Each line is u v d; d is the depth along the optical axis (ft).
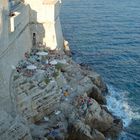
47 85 179.42
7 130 138.51
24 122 153.69
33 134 158.51
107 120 182.60
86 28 359.05
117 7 449.89
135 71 260.21
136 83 241.96
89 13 417.49
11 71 170.71
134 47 306.35
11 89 160.15
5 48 161.48
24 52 210.38
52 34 239.71
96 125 179.32
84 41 320.70
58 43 254.88
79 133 165.07
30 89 170.50
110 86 237.86
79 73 224.12
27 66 189.88
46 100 175.63
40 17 235.81
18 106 161.68
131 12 424.87
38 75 184.14
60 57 231.30
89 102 188.03
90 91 208.64
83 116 177.78
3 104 148.56
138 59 281.54
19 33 197.36
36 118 170.71
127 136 182.09
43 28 238.07
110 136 178.81
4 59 159.43
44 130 162.71
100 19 391.24
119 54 290.76
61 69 217.97
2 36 155.43
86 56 286.46
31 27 236.63
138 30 352.69
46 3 233.35
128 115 201.46
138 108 209.87
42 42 240.94
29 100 167.22
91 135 166.81
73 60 268.21
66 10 430.61
